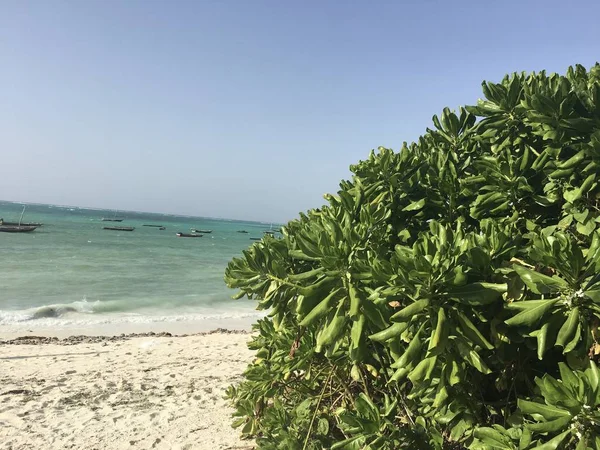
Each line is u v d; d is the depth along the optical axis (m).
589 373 1.66
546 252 1.79
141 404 6.17
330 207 2.96
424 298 1.90
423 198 2.70
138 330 14.02
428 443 2.32
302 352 3.04
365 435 2.27
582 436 1.58
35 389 6.88
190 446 4.81
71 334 13.10
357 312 2.09
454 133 3.03
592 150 2.11
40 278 22.16
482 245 2.12
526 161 2.39
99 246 41.66
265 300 2.70
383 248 2.62
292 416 3.19
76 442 4.97
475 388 2.30
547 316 1.84
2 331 12.96
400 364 1.92
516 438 1.94
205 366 8.45
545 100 2.29
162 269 29.09
